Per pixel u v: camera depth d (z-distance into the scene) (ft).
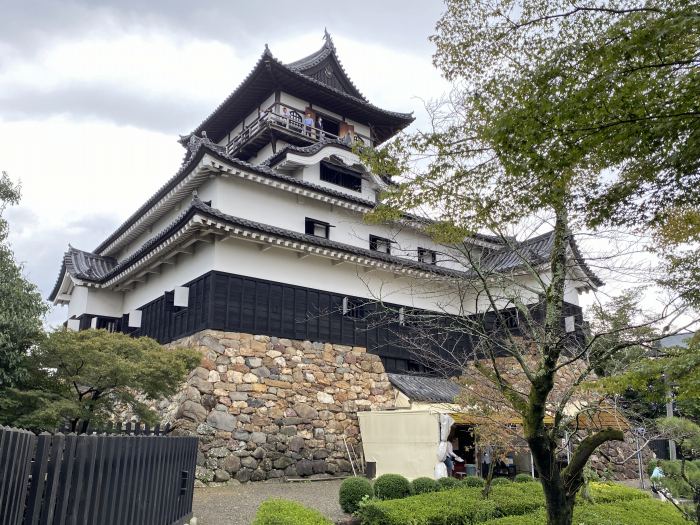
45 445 16.69
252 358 56.18
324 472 57.21
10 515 15.05
